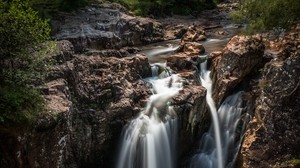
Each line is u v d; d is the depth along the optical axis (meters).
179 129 14.73
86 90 14.38
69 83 13.76
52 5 23.11
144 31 24.19
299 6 13.20
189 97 14.98
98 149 14.09
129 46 22.97
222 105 15.95
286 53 15.75
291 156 12.74
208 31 27.25
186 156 15.41
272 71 13.95
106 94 14.48
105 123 14.01
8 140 10.21
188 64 17.95
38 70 12.41
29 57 11.52
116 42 21.34
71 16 22.83
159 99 15.27
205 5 36.22
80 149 13.48
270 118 13.16
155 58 20.03
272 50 17.70
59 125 11.48
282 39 18.25
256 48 16.02
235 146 14.95
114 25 22.45
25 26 10.98
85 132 13.60
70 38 19.41
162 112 14.59
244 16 15.53
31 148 10.76
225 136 15.35
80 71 15.05
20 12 10.96
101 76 15.33
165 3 32.03
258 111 13.57
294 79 13.07
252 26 15.12
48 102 11.84
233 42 17.02
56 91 12.55
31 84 12.19
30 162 10.81
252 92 15.35
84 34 20.31
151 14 30.58
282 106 13.14
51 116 11.12
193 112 14.88
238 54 15.79
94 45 20.33
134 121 14.40
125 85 15.42
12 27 10.65
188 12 33.34
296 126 13.02
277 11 13.69
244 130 14.86
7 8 11.55
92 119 13.88
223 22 30.56
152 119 14.48
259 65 16.36
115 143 14.61
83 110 13.93
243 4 15.66
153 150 14.24
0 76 10.90
